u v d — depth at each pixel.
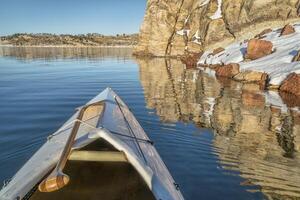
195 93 16.22
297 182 5.81
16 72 27.02
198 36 47.72
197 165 6.58
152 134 8.73
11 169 6.29
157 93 16.12
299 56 20.17
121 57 52.22
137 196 4.10
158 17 53.69
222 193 5.40
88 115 6.73
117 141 4.41
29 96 14.74
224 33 41.44
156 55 54.59
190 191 5.46
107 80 21.30
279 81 17.88
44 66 33.66
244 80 20.92
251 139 8.39
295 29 28.89
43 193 4.10
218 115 11.18
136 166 4.20
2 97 14.48
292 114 11.42
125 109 7.98
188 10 52.88
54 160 4.60
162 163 5.11
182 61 41.38
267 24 37.31
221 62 29.27
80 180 4.42
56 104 12.75
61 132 6.12
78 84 19.22
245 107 12.69
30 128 9.15
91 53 70.88
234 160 6.87
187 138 8.41
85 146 4.93
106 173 4.61
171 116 10.91
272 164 6.66
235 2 41.44
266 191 5.47
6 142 7.91
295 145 7.91
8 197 3.84
